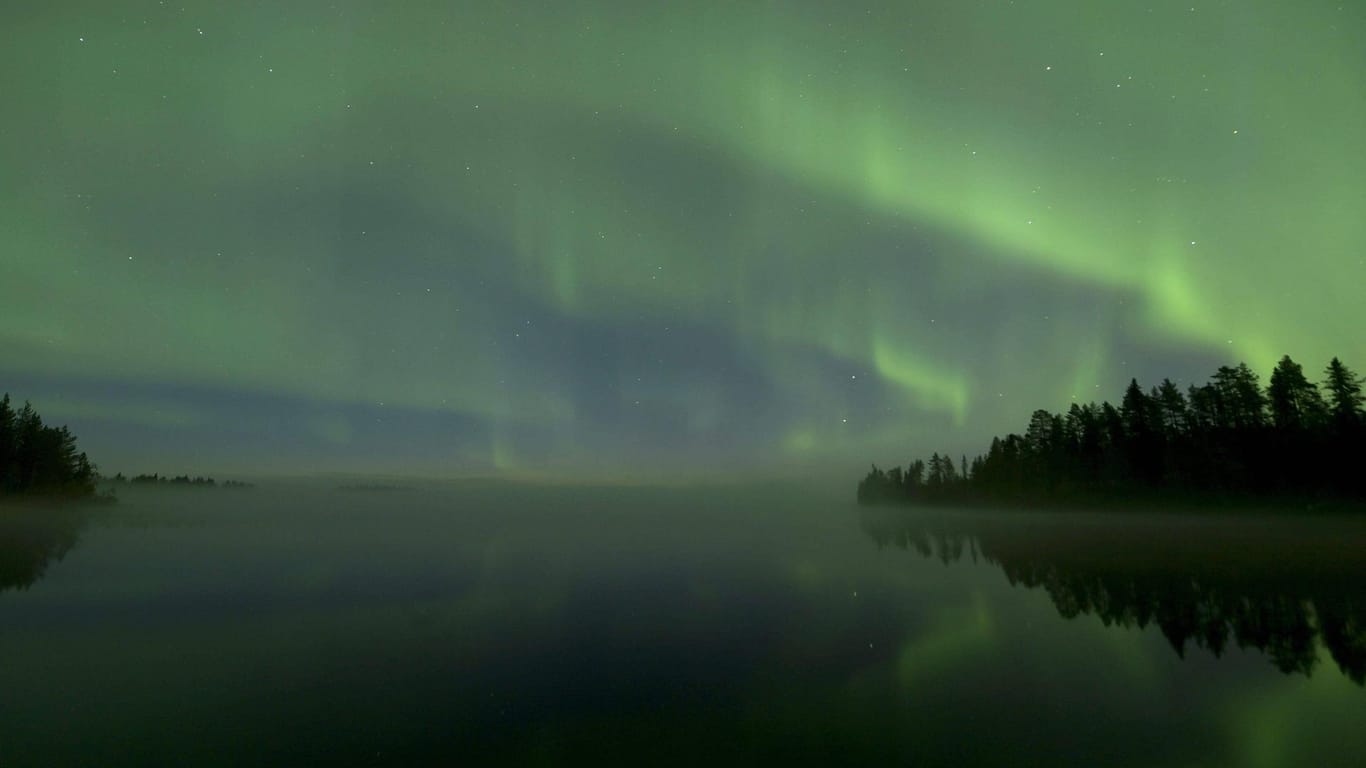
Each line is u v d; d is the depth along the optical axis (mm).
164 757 8695
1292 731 8766
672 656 13266
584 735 9211
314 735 9367
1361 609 16297
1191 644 13234
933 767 7898
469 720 9883
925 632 14867
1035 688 10758
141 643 14695
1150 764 7824
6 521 52281
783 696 10695
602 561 30281
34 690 11453
